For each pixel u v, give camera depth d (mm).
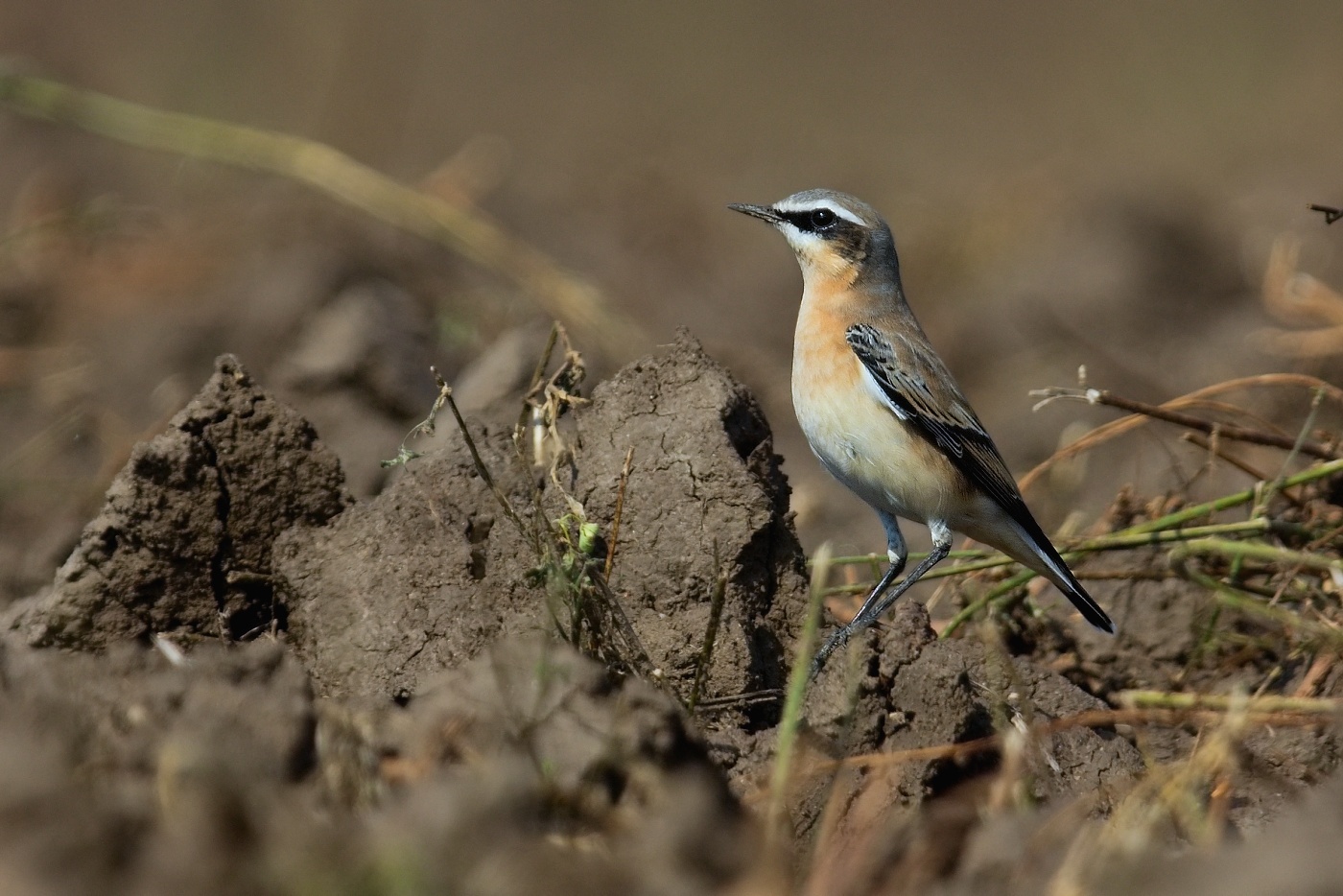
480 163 27781
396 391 16531
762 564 10148
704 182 30531
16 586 13156
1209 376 19766
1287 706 10258
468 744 7422
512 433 10914
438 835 6449
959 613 12281
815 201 12945
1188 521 12766
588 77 37500
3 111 28578
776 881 6871
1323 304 17469
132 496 10094
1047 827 7738
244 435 10391
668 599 9922
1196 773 8430
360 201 20672
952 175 31641
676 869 6695
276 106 31812
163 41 34188
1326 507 12852
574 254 24734
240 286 19922
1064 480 16391
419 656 9500
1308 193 26844
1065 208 25234
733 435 10477
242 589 10281
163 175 27359
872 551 15680
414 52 36781
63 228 22641
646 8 42844
